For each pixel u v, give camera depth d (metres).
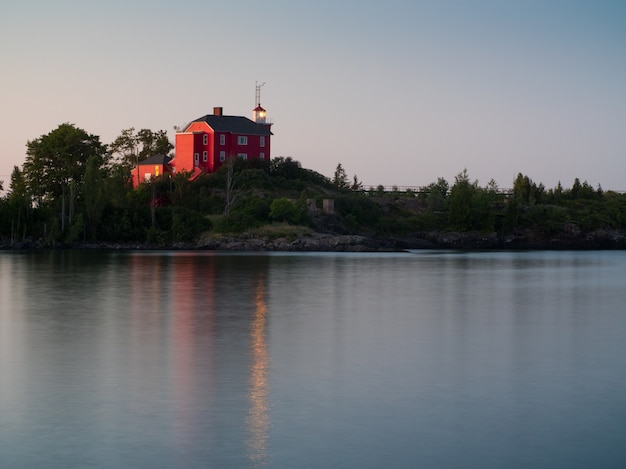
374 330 43.00
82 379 29.56
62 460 20.27
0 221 145.00
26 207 145.88
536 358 34.56
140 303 55.50
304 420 23.92
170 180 161.25
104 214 147.00
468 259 125.44
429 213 178.50
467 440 22.05
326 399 26.61
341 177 192.88
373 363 33.16
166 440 21.88
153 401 26.16
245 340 39.12
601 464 20.20
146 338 39.56
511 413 24.92
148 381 29.23
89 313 49.72
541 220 187.75
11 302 55.88
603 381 29.73
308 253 135.25
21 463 20.05
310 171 186.50
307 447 21.34
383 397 26.95
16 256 118.56
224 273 85.25
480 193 181.62
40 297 59.41
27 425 23.28
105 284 70.88
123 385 28.58
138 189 158.25
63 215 143.00
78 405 25.61
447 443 21.77
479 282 77.81
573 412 25.05
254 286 69.88
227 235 144.88
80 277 78.62
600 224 192.00
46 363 32.78
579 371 31.61
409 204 187.62
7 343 37.91
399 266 102.50
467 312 51.88
